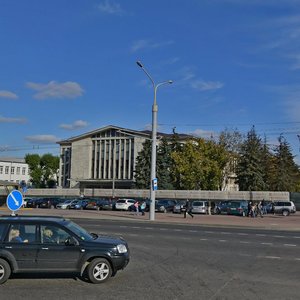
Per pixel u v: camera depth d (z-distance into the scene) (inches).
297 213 2337.6
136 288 370.3
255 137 2955.2
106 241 401.7
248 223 1317.7
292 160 3321.9
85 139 4212.6
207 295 345.4
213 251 622.2
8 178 5511.8
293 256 574.2
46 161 5477.4
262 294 350.0
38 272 384.2
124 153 3976.4
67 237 391.9
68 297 336.2
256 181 2869.1
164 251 621.0
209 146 2787.9
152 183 1408.7
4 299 328.8
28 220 397.4
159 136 3425.2
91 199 2610.7
